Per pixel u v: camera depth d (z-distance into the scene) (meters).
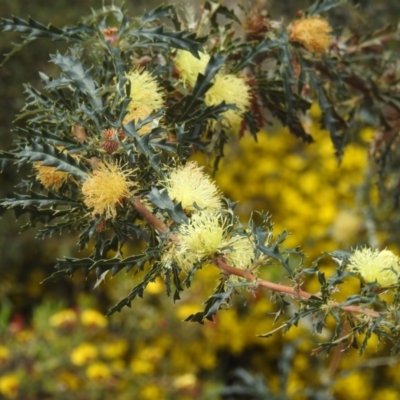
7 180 2.56
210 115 1.03
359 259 0.90
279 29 1.16
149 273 0.88
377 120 1.31
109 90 0.96
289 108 1.15
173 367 2.44
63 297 2.71
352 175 2.66
